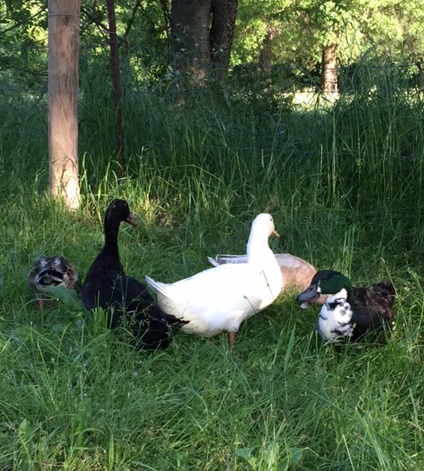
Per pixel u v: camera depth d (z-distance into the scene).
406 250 2.49
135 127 3.02
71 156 2.78
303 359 1.69
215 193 2.74
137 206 2.78
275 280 1.96
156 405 1.47
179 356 1.73
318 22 7.80
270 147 2.90
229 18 4.36
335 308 1.78
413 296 2.10
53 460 1.33
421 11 8.83
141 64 3.52
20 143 3.17
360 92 2.71
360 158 2.64
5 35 3.84
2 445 1.37
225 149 2.87
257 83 3.26
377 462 1.33
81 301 1.93
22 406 1.46
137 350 1.73
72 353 1.69
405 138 2.65
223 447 1.39
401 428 1.50
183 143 2.89
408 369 1.73
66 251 2.40
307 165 2.75
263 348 1.83
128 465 1.34
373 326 1.79
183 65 3.47
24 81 3.84
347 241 2.39
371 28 8.25
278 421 1.48
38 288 2.03
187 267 2.30
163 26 4.14
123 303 1.76
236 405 1.50
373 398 1.57
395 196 2.61
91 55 3.27
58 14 2.69
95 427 1.39
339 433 1.41
